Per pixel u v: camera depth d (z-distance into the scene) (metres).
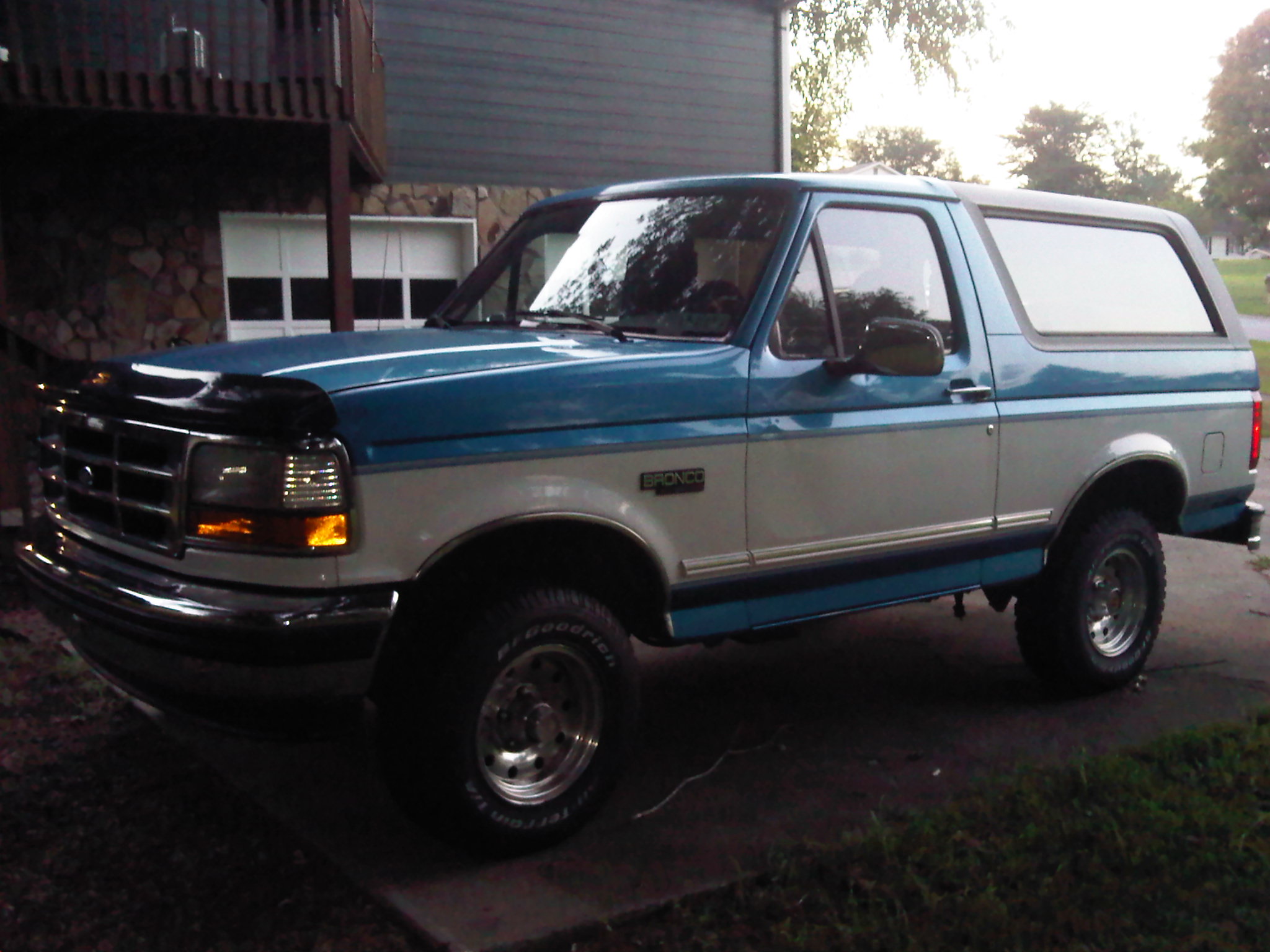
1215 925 3.16
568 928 3.12
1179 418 5.20
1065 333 4.86
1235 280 75.94
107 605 3.28
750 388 3.84
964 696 5.14
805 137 22.00
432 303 11.88
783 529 3.96
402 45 11.29
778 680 5.35
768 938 3.13
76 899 3.31
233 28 8.59
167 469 3.25
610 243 4.45
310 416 3.04
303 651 3.05
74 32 9.62
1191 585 7.07
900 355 3.91
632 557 3.71
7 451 6.48
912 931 3.11
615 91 12.35
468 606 3.48
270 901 3.33
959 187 4.70
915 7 18.59
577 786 3.65
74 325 10.12
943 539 4.39
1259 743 4.29
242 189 10.56
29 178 9.89
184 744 4.37
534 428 3.40
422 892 3.33
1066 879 3.34
